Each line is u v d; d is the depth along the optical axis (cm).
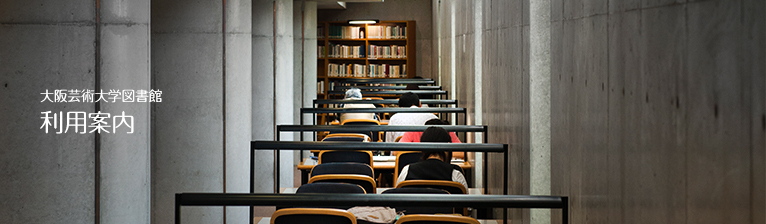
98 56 265
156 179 457
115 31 270
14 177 265
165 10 452
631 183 181
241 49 471
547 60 301
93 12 263
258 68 670
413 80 1012
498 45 435
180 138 454
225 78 458
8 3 261
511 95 386
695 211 140
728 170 126
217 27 453
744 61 119
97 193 269
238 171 471
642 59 171
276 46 723
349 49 1395
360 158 506
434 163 373
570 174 254
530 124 326
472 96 601
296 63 1039
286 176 700
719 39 129
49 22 262
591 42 221
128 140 279
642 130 172
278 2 724
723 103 127
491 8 467
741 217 121
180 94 452
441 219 260
